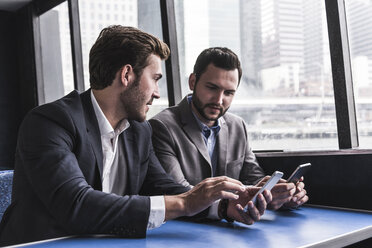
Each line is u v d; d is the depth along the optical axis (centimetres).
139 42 137
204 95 194
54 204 113
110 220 110
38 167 118
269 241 107
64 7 468
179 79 309
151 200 117
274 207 145
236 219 132
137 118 143
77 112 133
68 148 124
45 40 521
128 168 147
